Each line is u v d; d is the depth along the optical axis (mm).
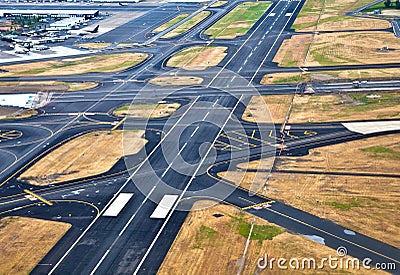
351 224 90125
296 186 104062
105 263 83125
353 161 113562
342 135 127375
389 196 98500
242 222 92438
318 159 115438
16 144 133000
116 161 119688
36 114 154125
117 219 95625
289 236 87500
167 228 91875
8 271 82250
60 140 134250
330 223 90750
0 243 89938
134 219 95250
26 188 109562
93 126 142500
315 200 98500
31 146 131375
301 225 90625
